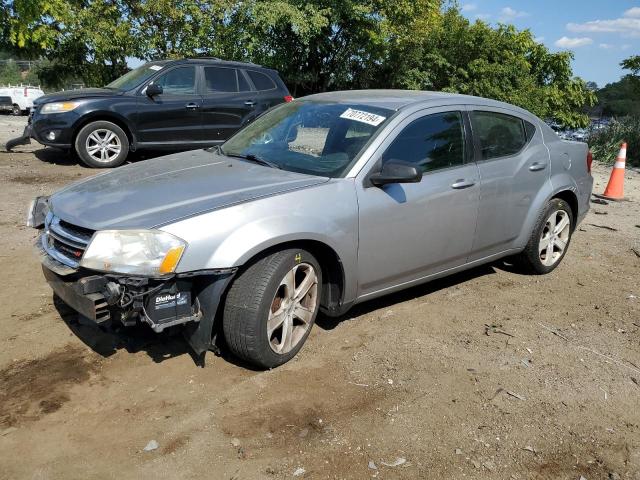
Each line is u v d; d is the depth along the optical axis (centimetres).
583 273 583
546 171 528
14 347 376
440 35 1978
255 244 333
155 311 316
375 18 1912
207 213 331
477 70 1930
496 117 497
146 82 994
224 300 348
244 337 345
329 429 312
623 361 405
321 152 414
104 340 388
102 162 976
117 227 320
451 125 455
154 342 388
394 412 329
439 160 440
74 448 289
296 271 364
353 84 2080
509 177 489
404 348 403
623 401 356
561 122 2097
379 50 1952
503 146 498
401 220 408
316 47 1917
